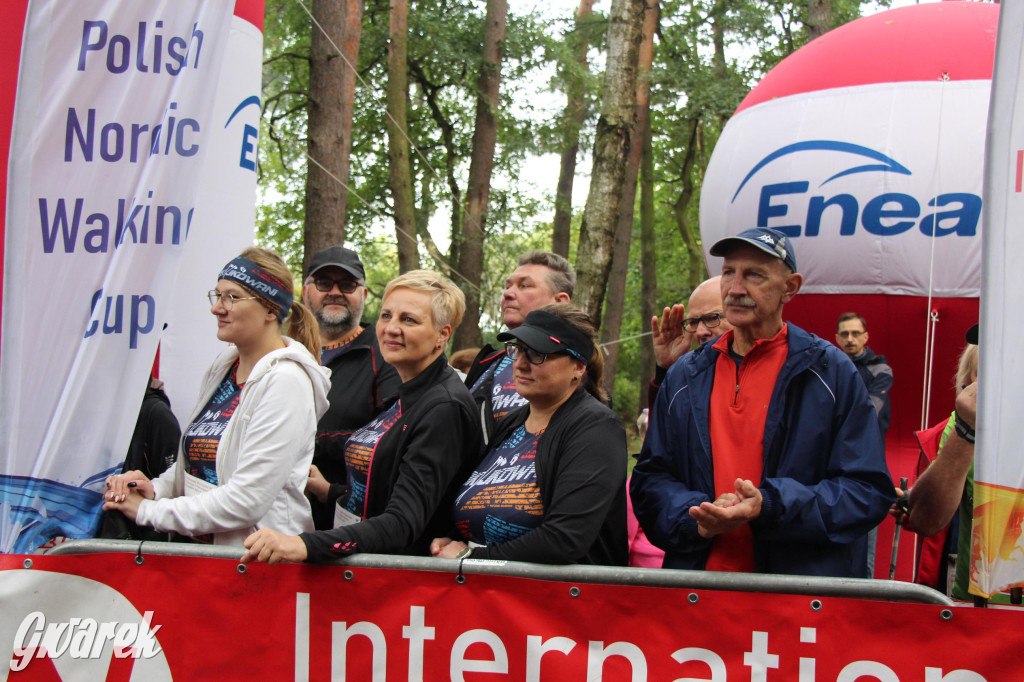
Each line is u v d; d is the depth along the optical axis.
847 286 5.41
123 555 2.40
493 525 2.46
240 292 2.61
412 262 14.14
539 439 2.48
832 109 5.52
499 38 15.84
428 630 2.31
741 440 2.54
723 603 2.20
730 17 16.38
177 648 2.37
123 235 2.44
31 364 2.38
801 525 2.30
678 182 20.55
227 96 4.34
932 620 2.10
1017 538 2.00
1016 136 2.02
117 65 2.45
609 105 7.50
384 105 16.62
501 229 16.91
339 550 2.27
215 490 2.44
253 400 2.51
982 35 5.34
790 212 5.59
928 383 4.98
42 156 2.42
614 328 16.30
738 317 2.58
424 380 2.66
